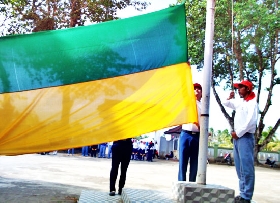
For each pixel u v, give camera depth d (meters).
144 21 4.79
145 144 23.20
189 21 22.89
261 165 27.75
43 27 22.91
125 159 6.18
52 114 4.49
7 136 4.40
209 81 4.61
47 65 4.61
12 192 6.06
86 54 4.66
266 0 21.25
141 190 5.43
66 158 17.42
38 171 9.82
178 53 4.74
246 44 22.09
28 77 4.55
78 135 4.46
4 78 4.52
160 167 16.34
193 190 4.14
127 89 4.62
